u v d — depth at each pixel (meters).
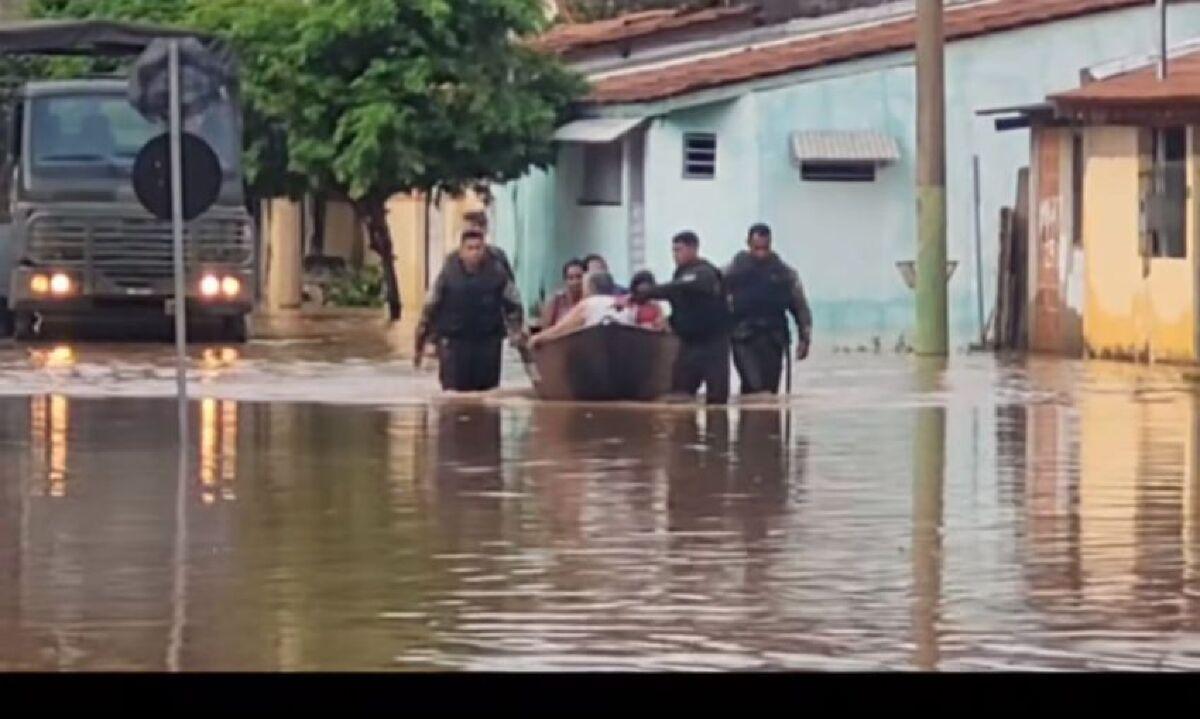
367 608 18.61
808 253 51.91
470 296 36.91
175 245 29.45
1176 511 23.97
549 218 60.19
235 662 16.53
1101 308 46.09
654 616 18.25
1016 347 49.47
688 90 52.06
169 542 21.88
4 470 27.45
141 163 29.53
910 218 52.12
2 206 51.56
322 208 74.06
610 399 35.84
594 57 61.34
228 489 25.70
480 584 19.66
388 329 56.62
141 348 48.88
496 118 57.31
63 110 50.22
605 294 36.59
